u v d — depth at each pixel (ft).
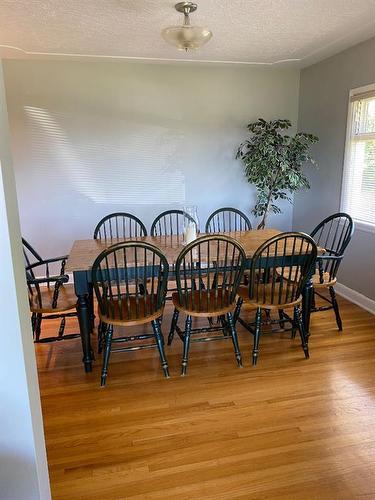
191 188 14.96
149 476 5.63
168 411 7.07
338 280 13.17
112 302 7.72
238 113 14.71
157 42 11.01
